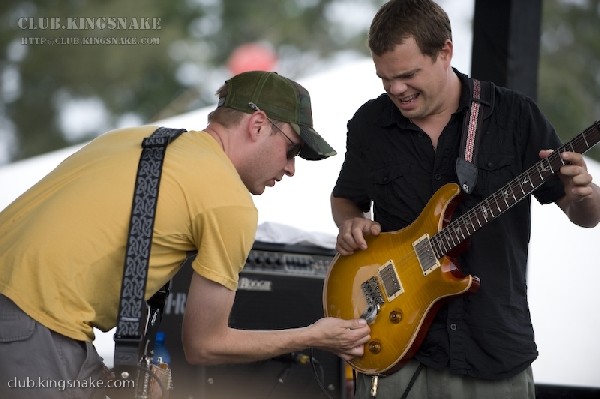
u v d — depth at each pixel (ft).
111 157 25.70
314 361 33.88
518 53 34.71
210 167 25.45
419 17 27.81
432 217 28.35
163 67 132.57
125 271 24.73
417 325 28.40
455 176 28.84
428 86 28.14
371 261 29.58
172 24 133.49
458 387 28.45
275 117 26.43
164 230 25.07
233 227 25.18
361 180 30.96
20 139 131.64
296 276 34.60
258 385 33.88
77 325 24.63
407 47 27.68
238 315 33.99
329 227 40.11
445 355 28.48
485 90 29.04
